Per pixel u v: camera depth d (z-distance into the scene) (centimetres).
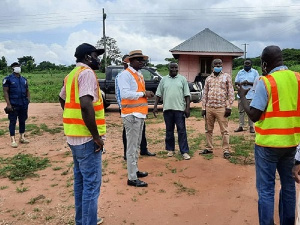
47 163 611
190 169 555
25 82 752
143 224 373
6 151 707
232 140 748
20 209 417
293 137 294
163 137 813
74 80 304
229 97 596
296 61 5784
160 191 465
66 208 418
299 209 258
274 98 291
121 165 588
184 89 609
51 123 1059
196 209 408
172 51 1780
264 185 308
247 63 751
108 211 406
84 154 311
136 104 470
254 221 375
